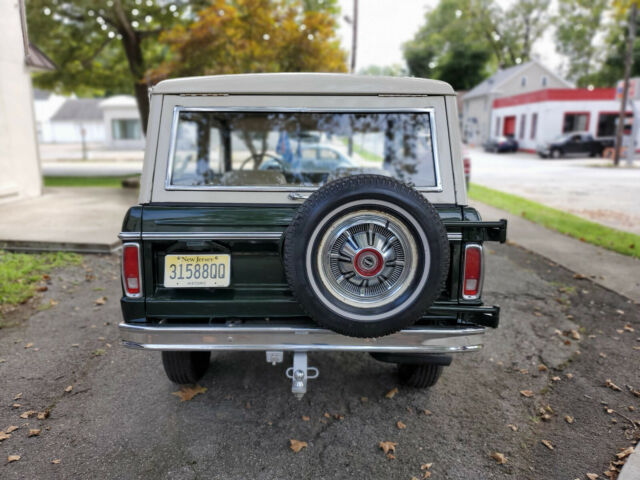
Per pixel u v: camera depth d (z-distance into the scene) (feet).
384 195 7.95
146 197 9.25
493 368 12.61
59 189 40.45
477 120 153.69
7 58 32.22
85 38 49.44
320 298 8.13
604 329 14.90
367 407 10.78
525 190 46.65
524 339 14.23
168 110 9.37
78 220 26.53
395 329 8.28
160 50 55.88
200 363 11.67
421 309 8.23
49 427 9.92
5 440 9.48
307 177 14.03
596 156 94.38
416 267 8.18
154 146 9.30
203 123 13.25
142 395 11.14
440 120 9.52
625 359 13.07
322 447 9.41
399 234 8.16
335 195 7.95
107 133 133.28
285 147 14.76
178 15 47.39
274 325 8.75
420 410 10.68
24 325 14.71
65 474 8.59
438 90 9.50
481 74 189.78
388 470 8.82
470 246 8.75
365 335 8.26
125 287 8.79
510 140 112.06
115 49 57.26
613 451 9.40
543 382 11.94
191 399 11.00
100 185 45.78
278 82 9.45
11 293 16.63
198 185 9.34
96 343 13.67
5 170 32.32
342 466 8.90
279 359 9.01
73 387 11.44
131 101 132.26
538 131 106.52
